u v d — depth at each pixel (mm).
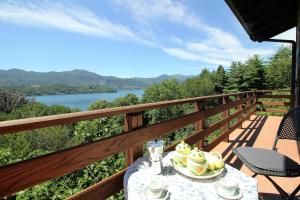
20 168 1274
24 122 1217
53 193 3764
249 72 34781
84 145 1610
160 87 39281
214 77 44969
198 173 1505
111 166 4270
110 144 1810
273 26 5559
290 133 2541
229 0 3453
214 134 5719
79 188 3924
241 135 5562
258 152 2352
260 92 9289
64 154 1483
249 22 4840
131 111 2021
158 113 22297
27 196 3514
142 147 2188
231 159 3818
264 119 7801
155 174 1581
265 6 4188
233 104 5352
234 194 1303
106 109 1767
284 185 2848
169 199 1281
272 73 33844
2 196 1204
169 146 2740
